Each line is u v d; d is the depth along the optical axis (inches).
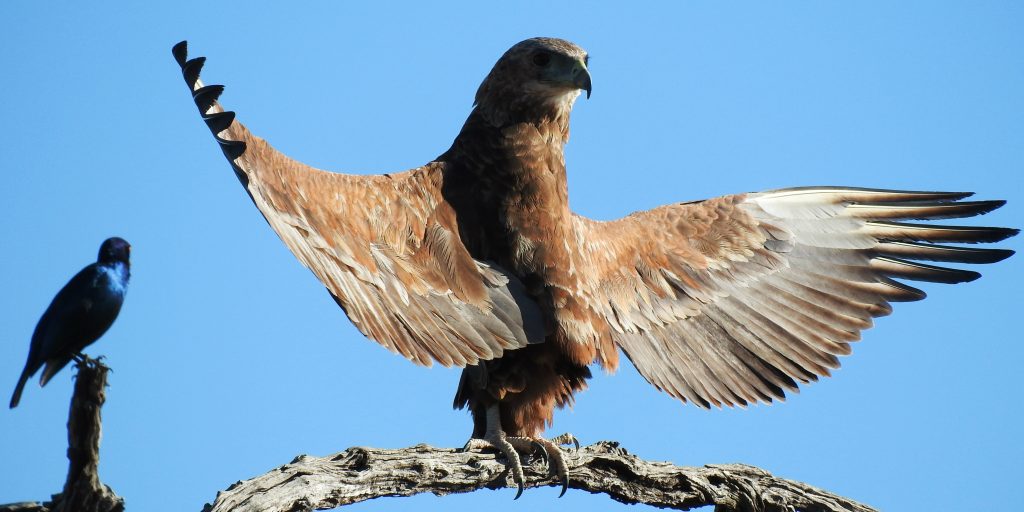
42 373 341.7
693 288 549.6
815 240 576.4
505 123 475.8
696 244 557.0
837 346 566.6
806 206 578.9
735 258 561.6
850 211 581.3
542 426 481.4
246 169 406.0
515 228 467.2
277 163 423.8
